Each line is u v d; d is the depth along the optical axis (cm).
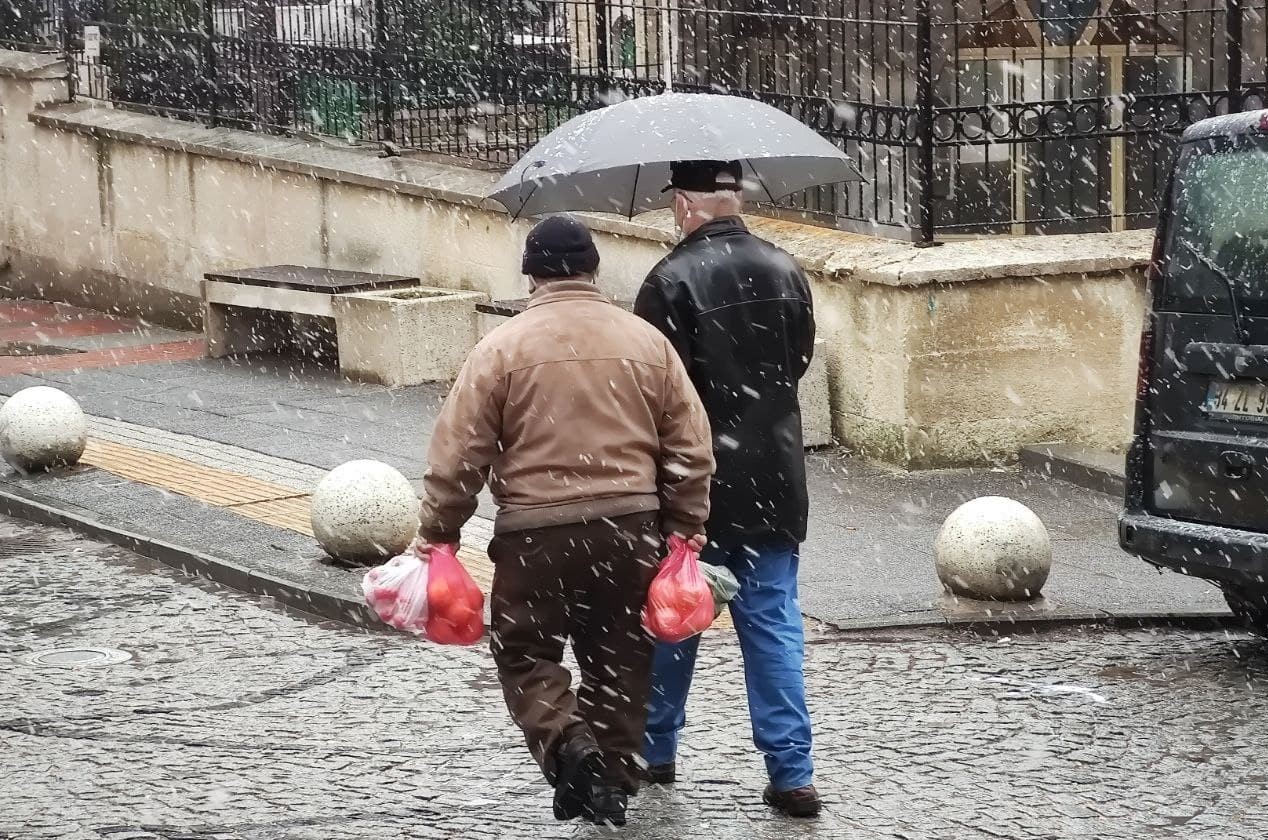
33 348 2183
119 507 1383
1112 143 1692
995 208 1739
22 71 2514
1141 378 1035
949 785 807
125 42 2455
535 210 870
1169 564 1012
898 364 1498
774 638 766
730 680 974
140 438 1645
